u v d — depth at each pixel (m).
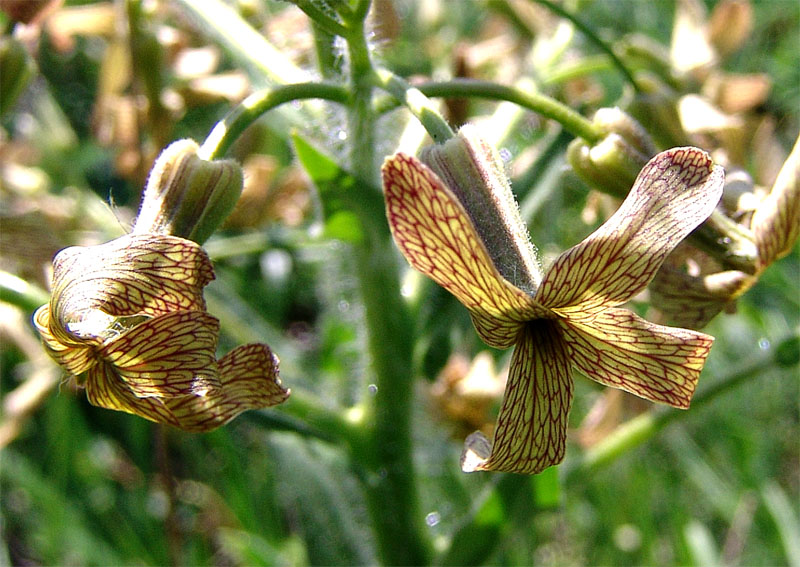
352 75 0.12
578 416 0.24
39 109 0.22
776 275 0.24
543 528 0.24
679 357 0.09
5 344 0.20
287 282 0.27
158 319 0.09
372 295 0.14
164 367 0.09
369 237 0.14
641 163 0.12
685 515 0.23
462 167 0.10
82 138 0.28
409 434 0.15
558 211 0.21
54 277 0.10
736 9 0.17
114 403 0.10
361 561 0.16
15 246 0.17
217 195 0.11
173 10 0.19
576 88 0.21
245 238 0.18
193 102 0.18
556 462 0.10
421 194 0.08
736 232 0.12
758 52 0.29
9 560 0.26
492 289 0.09
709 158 0.09
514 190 0.16
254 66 0.16
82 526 0.24
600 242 0.09
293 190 0.20
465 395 0.17
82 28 0.18
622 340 0.10
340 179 0.13
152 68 0.17
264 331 0.19
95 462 0.25
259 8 0.18
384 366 0.14
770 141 0.17
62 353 0.10
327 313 0.20
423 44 0.25
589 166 0.12
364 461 0.15
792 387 0.25
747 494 0.24
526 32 0.21
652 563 0.23
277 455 0.17
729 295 0.12
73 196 0.20
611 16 0.29
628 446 0.15
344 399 0.18
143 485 0.25
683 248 0.12
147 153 0.18
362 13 0.12
